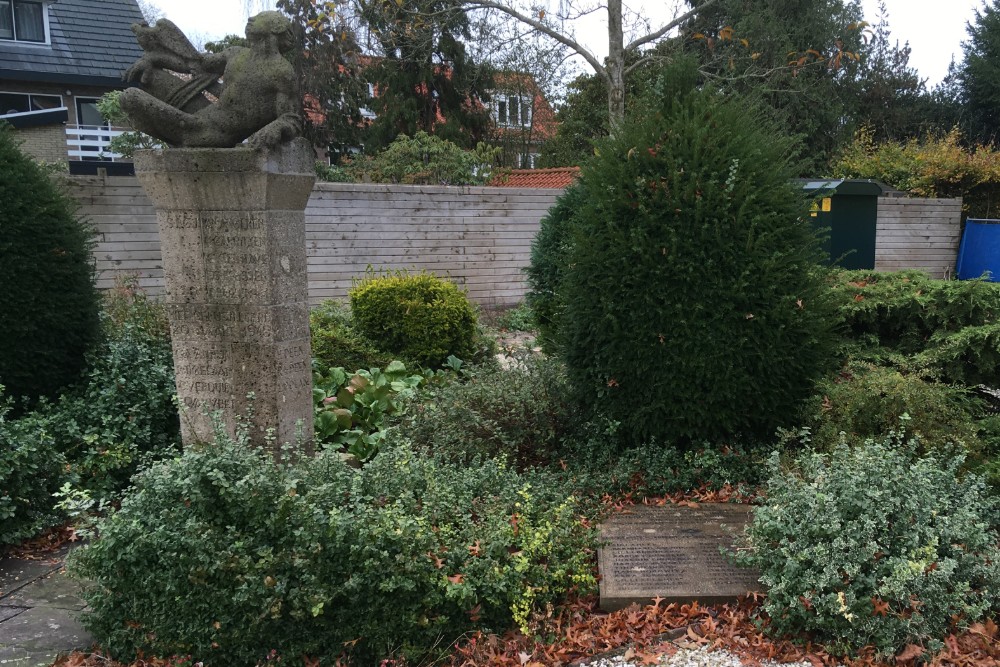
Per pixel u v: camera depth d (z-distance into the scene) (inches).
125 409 213.5
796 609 125.7
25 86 762.2
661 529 161.8
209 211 181.9
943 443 178.9
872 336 255.3
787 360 179.3
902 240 603.5
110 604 127.0
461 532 138.6
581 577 139.7
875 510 127.9
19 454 175.6
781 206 183.5
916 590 121.3
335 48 829.8
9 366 205.9
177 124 181.5
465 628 130.6
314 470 137.9
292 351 190.1
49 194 216.8
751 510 164.7
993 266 581.3
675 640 130.8
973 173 688.4
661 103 197.9
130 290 348.5
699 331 177.5
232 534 119.0
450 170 644.1
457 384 230.7
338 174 673.6
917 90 1114.1
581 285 191.3
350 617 122.6
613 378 188.2
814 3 917.2
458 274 521.7
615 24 526.3
